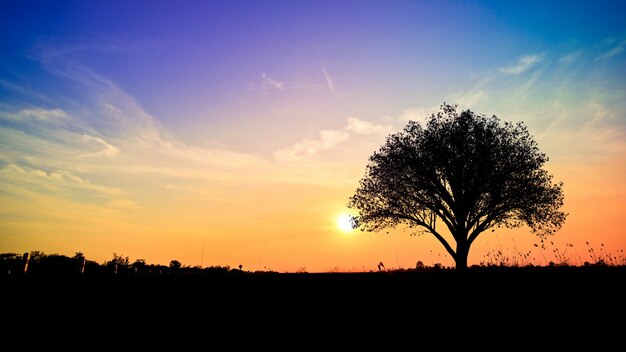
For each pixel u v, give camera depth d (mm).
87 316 11297
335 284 13844
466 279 13406
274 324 10766
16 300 12109
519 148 27328
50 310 11648
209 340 9875
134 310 11758
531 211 26062
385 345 9336
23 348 9469
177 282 14227
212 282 14289
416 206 28250
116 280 14406
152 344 9688
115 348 9508
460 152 26984
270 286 13805
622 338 8516
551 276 12711
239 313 11531
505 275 13562
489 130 27297
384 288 13086
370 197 29891
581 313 9781
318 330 10344
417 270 18672
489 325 9820
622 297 10234
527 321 9773
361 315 11102
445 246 26609
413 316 10781
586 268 14055
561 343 8656
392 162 28844
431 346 9125
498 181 26094
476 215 26812
